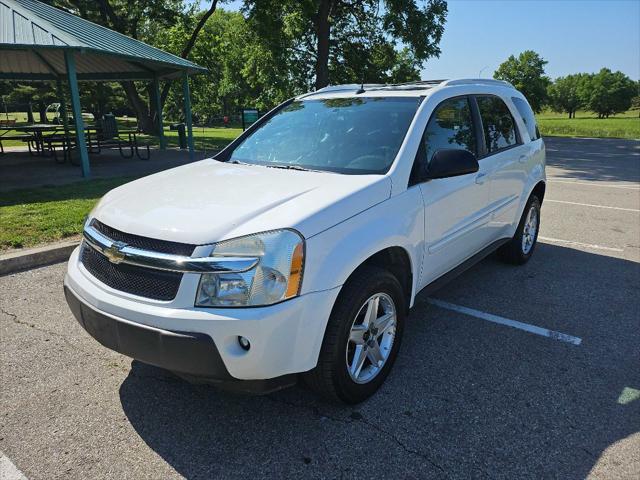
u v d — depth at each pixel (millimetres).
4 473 2393
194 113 60969
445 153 3195
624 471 2414
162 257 2402
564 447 2582
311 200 2695
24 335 3732
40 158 14094
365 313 2863
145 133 28922
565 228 7180
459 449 2564
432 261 3531
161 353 2373
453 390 3092
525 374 3281
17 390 3055
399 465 2451
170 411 2877
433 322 4047
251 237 2396
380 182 2992
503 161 4465
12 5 10023
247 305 2332
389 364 3133
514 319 4117
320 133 3752
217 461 2480
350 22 21766
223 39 35219
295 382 2609
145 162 13344
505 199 4621
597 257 5797
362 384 2902
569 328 3957
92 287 2662
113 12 26672
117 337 2506
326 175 3193
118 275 2582
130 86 28031
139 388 3100
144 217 2643
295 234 2430
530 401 2980
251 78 23250
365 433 2688
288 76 21578
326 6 19406
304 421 2791
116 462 2471
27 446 2578
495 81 4953
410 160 3256
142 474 2395
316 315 2486
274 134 4012
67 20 11586
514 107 5008
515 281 4977
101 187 8898
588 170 14164
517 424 2764
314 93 4473
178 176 3410
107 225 2730
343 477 2377
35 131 14445
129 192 3123
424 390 3088
